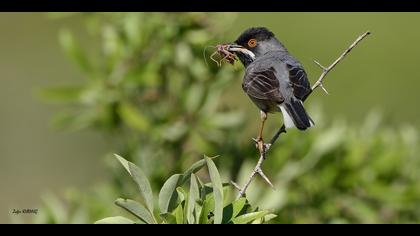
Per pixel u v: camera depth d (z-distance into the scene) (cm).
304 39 2419
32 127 2298
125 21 1361
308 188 1308
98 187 1345
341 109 2305
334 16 2448
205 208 771
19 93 2447
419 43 2472
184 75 1366
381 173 1341
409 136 1402
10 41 2617
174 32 1359
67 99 1345
